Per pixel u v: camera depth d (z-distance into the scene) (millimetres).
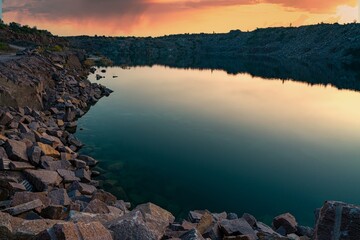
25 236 8008
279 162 27469
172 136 33562
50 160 19625
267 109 50250
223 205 19797
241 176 24188
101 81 74938
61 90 44625
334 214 9109
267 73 112312
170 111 45969
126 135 32938
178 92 64375
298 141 33844
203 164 26062
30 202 12156
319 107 53062
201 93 64375
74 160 21750
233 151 29750
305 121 42969
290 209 19781
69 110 37188
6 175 16281
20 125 24188
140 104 50156
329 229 9070
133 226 9055
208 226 13461
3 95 28219
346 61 192375
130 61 157625
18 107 29156
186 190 21359
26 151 19156
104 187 20734
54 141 23094
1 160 16672
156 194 20453
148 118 41062
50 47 90375
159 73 101688
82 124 36156
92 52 186625
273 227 16344
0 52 61094
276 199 20922
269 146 31797
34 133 23438
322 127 40031
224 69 125312
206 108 49250
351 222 8828
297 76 103938
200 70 117750
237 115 45125
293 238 12672
